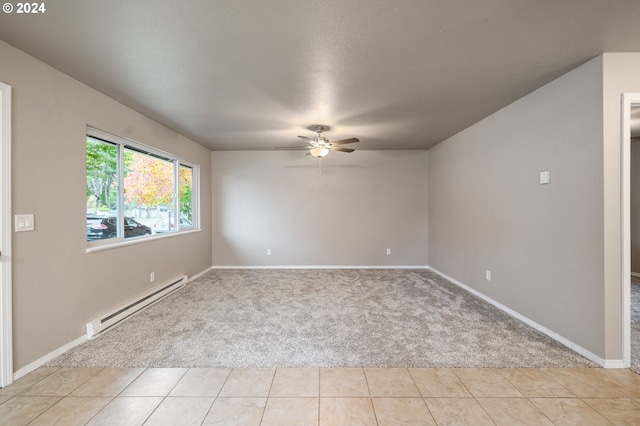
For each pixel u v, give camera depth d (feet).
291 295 12.74
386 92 9.04
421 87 8.67
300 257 18.44
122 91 8.91
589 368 6.86
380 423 5.22
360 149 18.06
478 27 5.75
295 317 10.19
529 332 8.84
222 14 5.32
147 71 7.60
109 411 5.49
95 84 8.39
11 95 6.39
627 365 6.86
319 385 6.30
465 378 6.53
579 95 7.41
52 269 7.38
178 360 7.29
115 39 6.13
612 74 6.79
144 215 12.00
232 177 18.29
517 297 9.94
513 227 10.08
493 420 5.27
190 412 5.48
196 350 7.80
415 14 5.34
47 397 5.87
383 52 6.70
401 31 5.89
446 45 6.40
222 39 6.15
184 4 5.02
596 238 7.01
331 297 12.44
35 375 6.63
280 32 5.90
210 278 15.76
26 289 6.72
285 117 11.48
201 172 16.81
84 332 8.36
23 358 6.64
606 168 6.81
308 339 8.48
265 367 7.00
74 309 8.03
